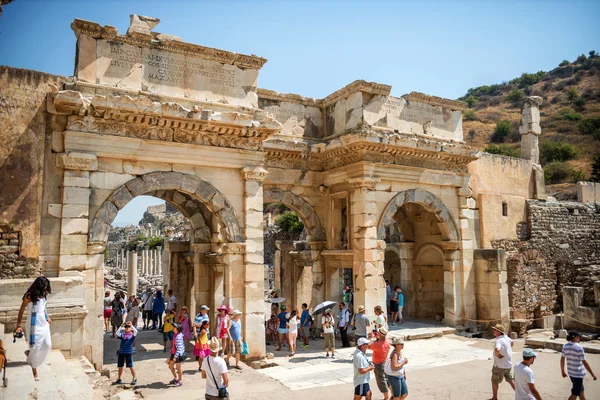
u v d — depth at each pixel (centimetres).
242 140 1577
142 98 1361
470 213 2242
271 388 1201
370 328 1783
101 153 1351
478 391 1215
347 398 1147
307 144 2005
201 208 1908
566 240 2508
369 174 1877
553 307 2308
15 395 749
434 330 2017
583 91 7931
